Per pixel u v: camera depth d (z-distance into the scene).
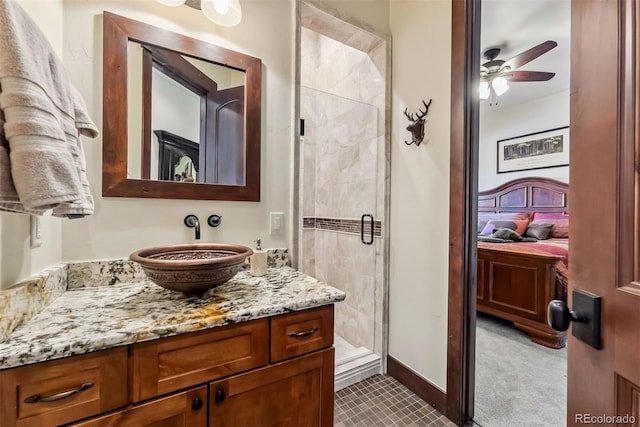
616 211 0.55
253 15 1.52
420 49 1.76
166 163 1.32
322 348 1.07
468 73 1.49
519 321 2.59
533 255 2.50
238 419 0.91
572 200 0.64
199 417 0.85
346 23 1.81
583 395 0.61
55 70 0.75
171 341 0.81
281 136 1.60
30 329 0.77
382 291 1.99
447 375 1.57
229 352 0.89
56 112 0.73
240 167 1.48
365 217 2.16
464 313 1.50
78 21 1.15
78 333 0.74
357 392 1.79
